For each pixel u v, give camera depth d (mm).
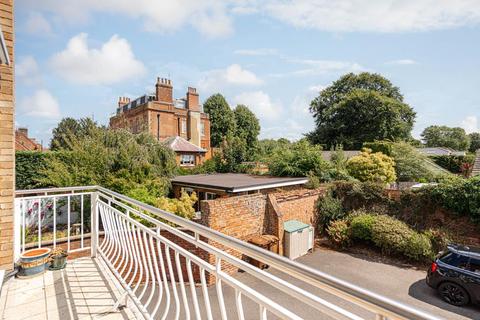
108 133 11203
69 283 2660
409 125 31078
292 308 5332
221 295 1361
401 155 15828
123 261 2613
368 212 10422
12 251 2904
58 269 2961
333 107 32062
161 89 23219
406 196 9867
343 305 5414
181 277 1731
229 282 1260
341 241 9508
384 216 9641
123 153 9789
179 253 1700
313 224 10453
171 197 12367
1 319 2090
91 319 2094
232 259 1227
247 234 8023
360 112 29656
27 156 10648
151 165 11016
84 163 9094
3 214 2867
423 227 9422
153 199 8391
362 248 9406
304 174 12547
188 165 20156
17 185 10508
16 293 2467
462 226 8812
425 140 53594
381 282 7031
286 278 6660
